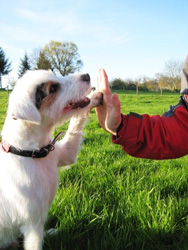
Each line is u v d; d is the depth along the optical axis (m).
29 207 0.67
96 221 0.83
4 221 0.70
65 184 1.10
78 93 0.76
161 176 1.13
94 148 1.66
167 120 0.65
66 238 0.77
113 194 0.98
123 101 8.09
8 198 0.68
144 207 0.85
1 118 3.60
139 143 0.66
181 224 0.83
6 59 19.97
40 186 0.69
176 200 0.92
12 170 0.68
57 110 0.74
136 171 1.21
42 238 0.73
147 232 0.77
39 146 0.71
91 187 1.04
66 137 0.84
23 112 0.65
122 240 0.75
